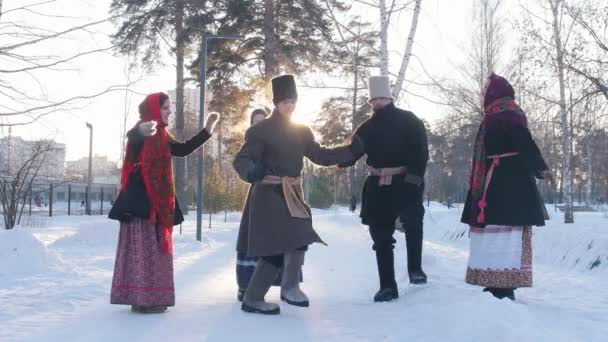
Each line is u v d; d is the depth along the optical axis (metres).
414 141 5.84
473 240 5.55
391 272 5.84
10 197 17.48
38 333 4.57
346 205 68.19
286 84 5.30
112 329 4.70
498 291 5.46
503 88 5.64
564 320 4.92
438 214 23.66
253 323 4.93
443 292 5.32
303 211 5.24
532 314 4.59
